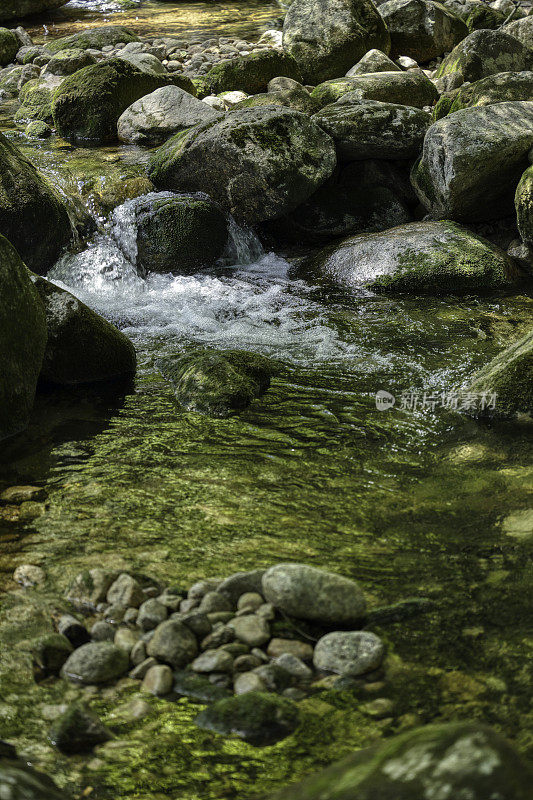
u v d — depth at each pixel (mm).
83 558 3129
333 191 7469
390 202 7418
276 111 7043
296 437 4180
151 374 5035
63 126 9008
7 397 4215
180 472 3820
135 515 3443
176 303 6207
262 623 2664
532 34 10500
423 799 1526
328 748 2234
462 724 1707
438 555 3113
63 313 4859
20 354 4312
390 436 4164
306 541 3230
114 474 3814
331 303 6098
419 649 2598
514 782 1533
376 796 1562
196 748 2258
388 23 11258
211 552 3158
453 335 5449
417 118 7383
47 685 2506
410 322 5684
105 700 2443
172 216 6766
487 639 2629
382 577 2980
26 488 3688
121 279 6656
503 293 6180
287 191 6844
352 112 7367
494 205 7059
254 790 2121
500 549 3135
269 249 7398
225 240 6965
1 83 11703
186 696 2451
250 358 4969
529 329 5488
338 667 2512
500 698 2373
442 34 11297
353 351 5270
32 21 15531
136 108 8734
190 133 7250
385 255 6465
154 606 2750
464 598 2842
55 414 4500
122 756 2238
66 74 10219
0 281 4203
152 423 4371
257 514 3441
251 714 2324
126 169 7699
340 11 10555
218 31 14117
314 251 7223
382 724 2305
